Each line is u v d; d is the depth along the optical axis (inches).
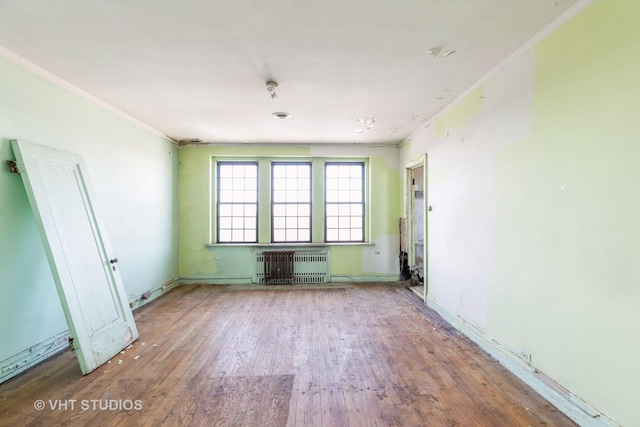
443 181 167.5
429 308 182.5
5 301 105.1
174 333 145.5
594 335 78.7
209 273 243.8
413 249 241.4
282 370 111.3
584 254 81.5
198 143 241.6
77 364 115.7
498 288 118.0
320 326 154.1
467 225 141.3
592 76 78.9
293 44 101.5
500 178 116.8
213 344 133.3
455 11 84.5
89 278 122.2
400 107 162.9
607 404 75.3
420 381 103.9
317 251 246.5
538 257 97.5
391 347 130.1
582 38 81.6
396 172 250.4
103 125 155.0
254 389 99.4
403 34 95.9
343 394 96.7
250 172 251.8
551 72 92.0
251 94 144.3
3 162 104.7
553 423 83.0
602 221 76.6
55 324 124.0
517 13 85.3
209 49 104.3
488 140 124.6
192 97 147.7
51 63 113.7
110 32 94.1
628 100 70.4
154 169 205.3
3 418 85.4
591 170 79.5
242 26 91.4
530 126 100.9
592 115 79.0
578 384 83.1
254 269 243.3
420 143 202.7
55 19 87.4
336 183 255.6
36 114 116.7
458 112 149.6
